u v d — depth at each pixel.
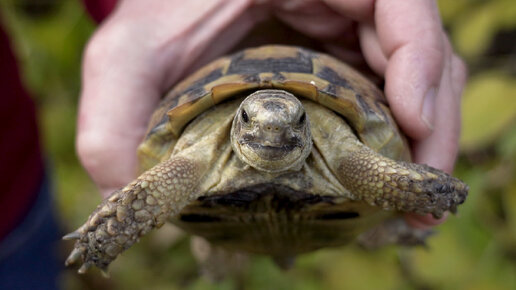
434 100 0.32
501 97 0.38
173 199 0.29
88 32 0.51
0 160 0.39
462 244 0.40
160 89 0.36
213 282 0.40
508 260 0.40
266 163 0.28
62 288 0.48
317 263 0.43
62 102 0.53
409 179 0.28
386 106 0.32
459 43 0.40
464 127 0.38
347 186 0.29
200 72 0.32
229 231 0.31
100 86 0.35
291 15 0.37
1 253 0.40
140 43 0.35
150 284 0.51
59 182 0.51
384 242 0.36
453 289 0.40
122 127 0.34
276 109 0.28
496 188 0.40
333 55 0.38
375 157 0.29
